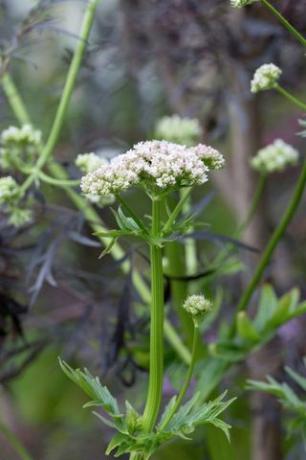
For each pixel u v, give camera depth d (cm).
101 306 91
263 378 102
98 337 94
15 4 99
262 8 96
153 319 64
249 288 85
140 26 103
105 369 86
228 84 99
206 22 97
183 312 87
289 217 82
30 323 98
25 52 90
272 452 103
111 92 112
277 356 102
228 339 86
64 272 89
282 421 103
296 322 103
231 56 97
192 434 102
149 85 114
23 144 85
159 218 63
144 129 119
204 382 86
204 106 103
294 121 152
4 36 96
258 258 106
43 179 83
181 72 104
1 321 92
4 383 95
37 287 82
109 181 62
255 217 109
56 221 84
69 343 94
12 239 87
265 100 121
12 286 89
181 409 66
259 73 73
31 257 87
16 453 137
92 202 86
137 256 100
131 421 65
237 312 86
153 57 104
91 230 93
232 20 97
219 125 101
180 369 89
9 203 83
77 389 144
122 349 89
